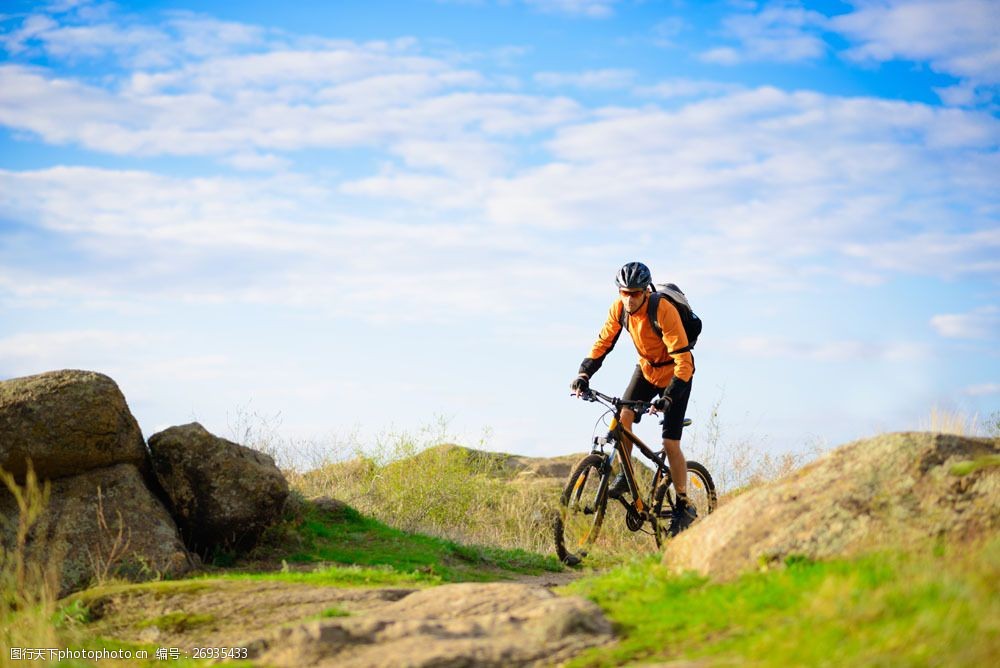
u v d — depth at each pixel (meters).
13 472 7.66
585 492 8.51
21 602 6.35
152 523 7.88
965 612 3.58
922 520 4.69
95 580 7.23
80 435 7.85
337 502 10.34
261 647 4.95
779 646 3.66
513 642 4.33
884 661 3.33
